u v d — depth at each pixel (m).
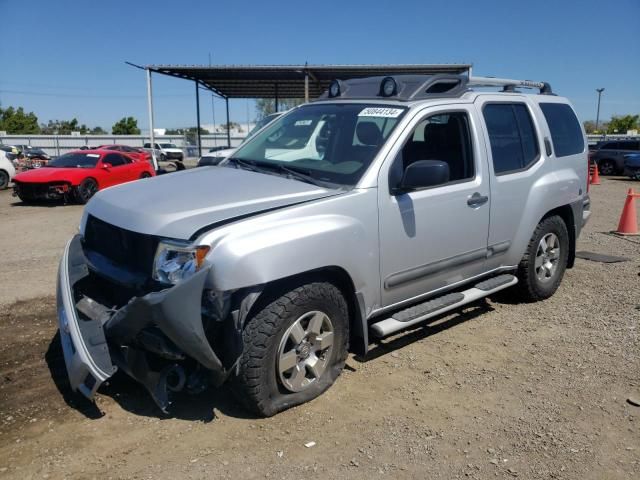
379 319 4.37
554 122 5.77
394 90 4.53
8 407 3.66
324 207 3.62
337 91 5.07
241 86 27.47
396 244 4.05
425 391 3.95
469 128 4.69
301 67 21.42
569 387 4.04
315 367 3.72
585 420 3.61
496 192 4.85
